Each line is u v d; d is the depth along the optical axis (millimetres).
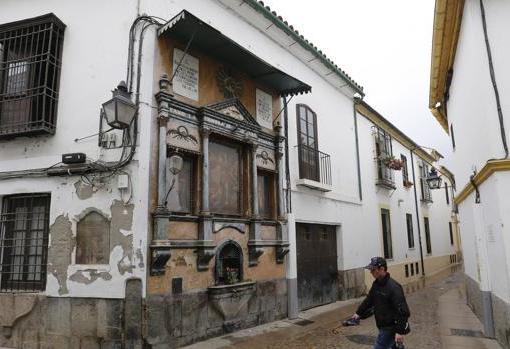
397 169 15867
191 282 7047
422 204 21984
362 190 14125
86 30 7344
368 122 15445
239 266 8141
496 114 6809
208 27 6969
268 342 7430
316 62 11852
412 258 18922
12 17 7852
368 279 13617
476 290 9531
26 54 7488
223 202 8086
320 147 11758
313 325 8930
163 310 6441
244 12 9266
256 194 8641
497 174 6613
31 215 7234
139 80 6762
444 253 25766
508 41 6922
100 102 6965
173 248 6766
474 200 8531
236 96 8641
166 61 7164
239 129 8383
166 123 6852
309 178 10898
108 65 7047
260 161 9078
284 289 9438
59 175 6930
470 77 7949
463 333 8273
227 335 7629
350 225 13016
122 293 6250
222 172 8164
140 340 6082
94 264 6488
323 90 12398
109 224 6531
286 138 10047
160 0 7230
